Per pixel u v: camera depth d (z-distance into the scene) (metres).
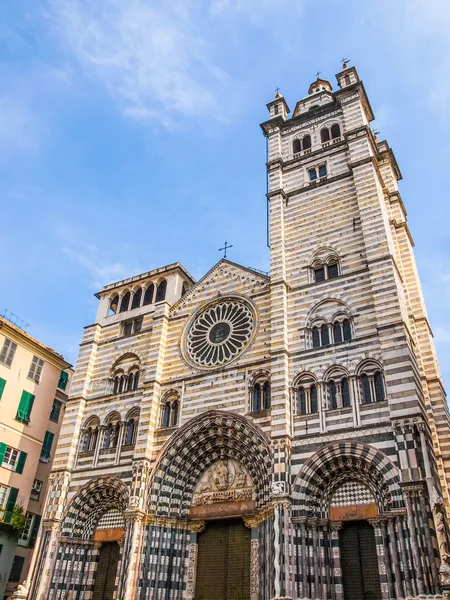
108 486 41.81
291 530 32.22
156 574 36.41
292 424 36.34
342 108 52.25
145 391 44.31
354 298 39.41
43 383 56.00
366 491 32.97
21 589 38.91
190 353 45.31
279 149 53.81
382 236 40.81
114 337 51.28
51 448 55.62
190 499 39.69
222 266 48.88
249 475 38.25
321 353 38.16
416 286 46.25
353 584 31.08
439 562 27.58
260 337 42.03
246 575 35.34
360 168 45.62
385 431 32.81
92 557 41.03
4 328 52.25
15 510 48.31
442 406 39.44
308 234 45.47
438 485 32.56
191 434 40.41
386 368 34.50
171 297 50.44
